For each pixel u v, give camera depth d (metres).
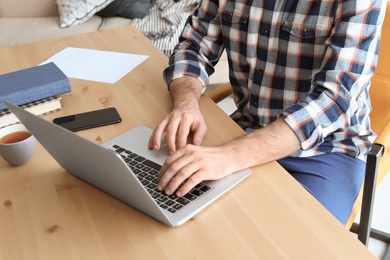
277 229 0.89
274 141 1.13
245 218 0.92
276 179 1.03
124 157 1.10
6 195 1.02
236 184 1.01
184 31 1.54
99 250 0.87
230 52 1.49
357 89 1.20
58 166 1.09
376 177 1.28
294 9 1.32
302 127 1.15
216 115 1.27
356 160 1.38
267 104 1.45
